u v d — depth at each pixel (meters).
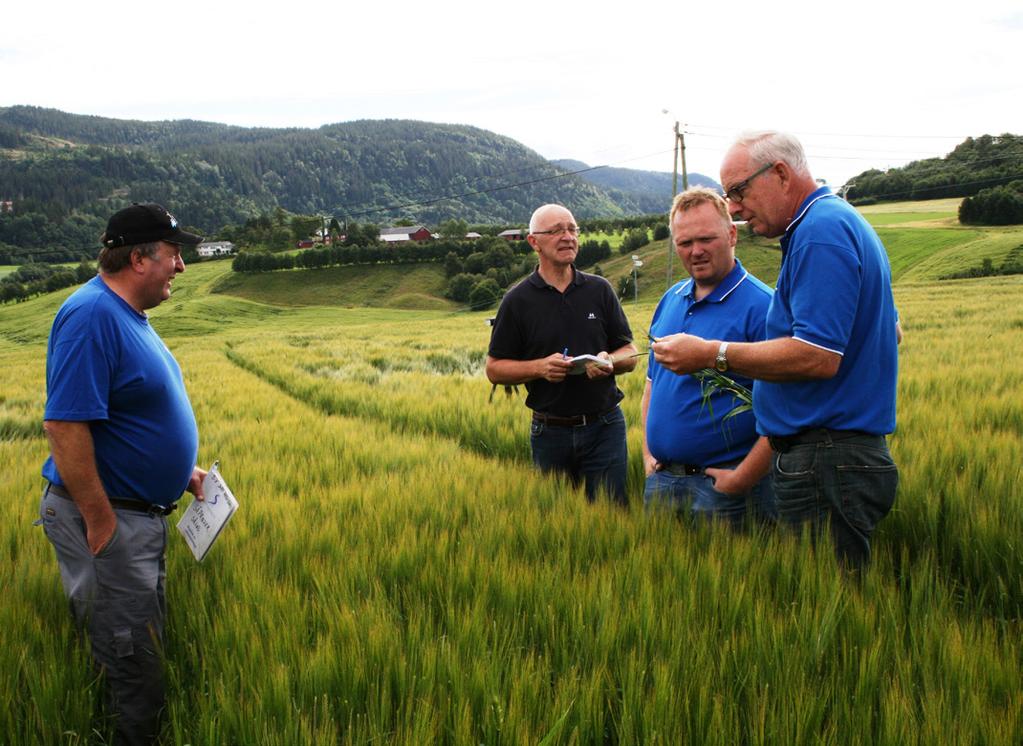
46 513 3.04
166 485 3.14
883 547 3.96
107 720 2.98
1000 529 3.75
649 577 3.20
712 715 2.32
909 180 125.00
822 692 2.46
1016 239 73.62
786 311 3.17
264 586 3.46
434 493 5.00
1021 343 14.70
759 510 3.98
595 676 2.50
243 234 155.62
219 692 2.66
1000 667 2.49
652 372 4.52
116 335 2.95
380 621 2.98
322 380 16.58
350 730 2.35
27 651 3.03
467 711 2.38
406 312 96.19
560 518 4.15
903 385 9.09
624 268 97.81
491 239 123.56
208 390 15.58
